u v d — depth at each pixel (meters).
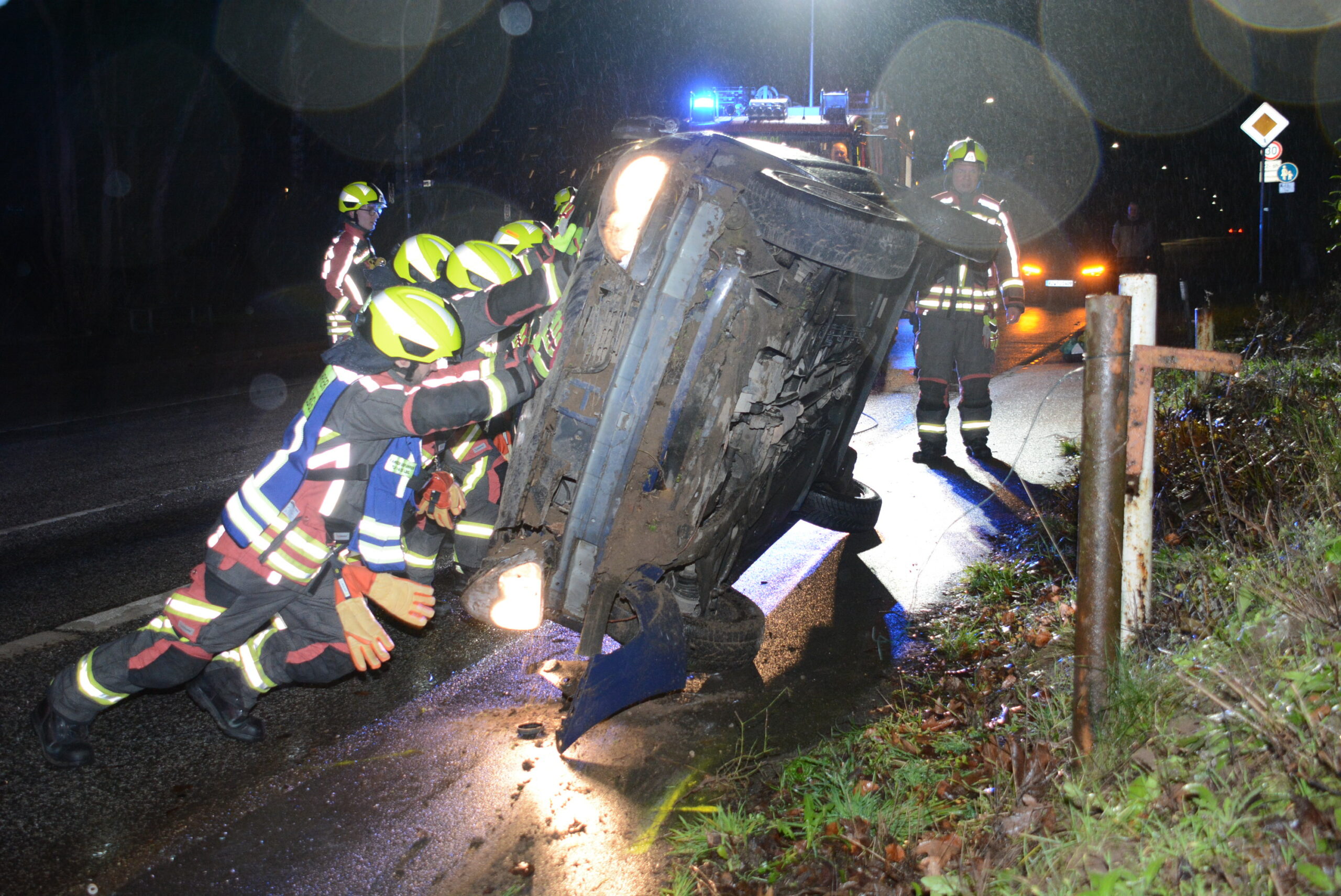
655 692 3.57
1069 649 3.84
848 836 2.83
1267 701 2.57
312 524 3.22
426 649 4.53
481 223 18.44
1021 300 6.81
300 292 28.33
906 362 13.04
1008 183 24.52
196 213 31.16
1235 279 18.75
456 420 3.25
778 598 5.06
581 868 2.93
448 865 2.97
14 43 21.64
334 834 3.13
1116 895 2.18
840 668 4.23
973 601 4.81
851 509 5.74
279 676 3.60
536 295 3.53
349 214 6.63
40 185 21.36
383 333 3.08
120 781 3.45
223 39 24.78
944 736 3.37
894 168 11.30
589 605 3.54
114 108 22.03
